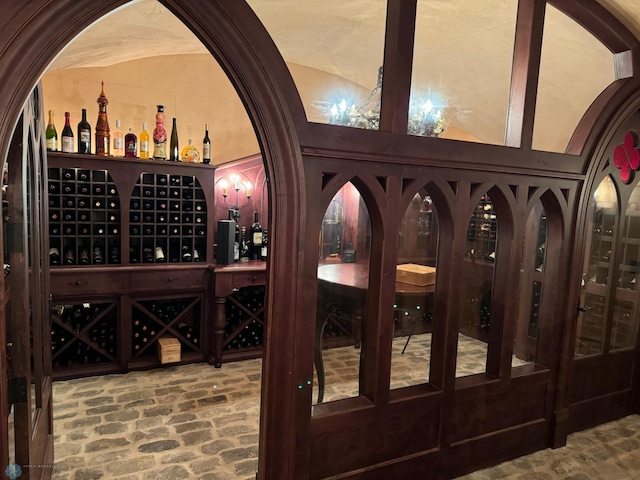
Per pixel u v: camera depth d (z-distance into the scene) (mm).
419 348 3924
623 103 2434
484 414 2277
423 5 2670
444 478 2176
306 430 1811
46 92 3332
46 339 2023
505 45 2918
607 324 2770
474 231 4402
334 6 2701
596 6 2221
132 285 3266
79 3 1273
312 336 1793
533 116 2211
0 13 1186
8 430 1453
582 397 2701
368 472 1964
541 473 2262
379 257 1934
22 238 1516
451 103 3887
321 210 1768
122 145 3582
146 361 3424
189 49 3330
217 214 3896
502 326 2289
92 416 2658
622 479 2225
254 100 1594
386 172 1877
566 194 2395
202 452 2322
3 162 1239
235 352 3646
